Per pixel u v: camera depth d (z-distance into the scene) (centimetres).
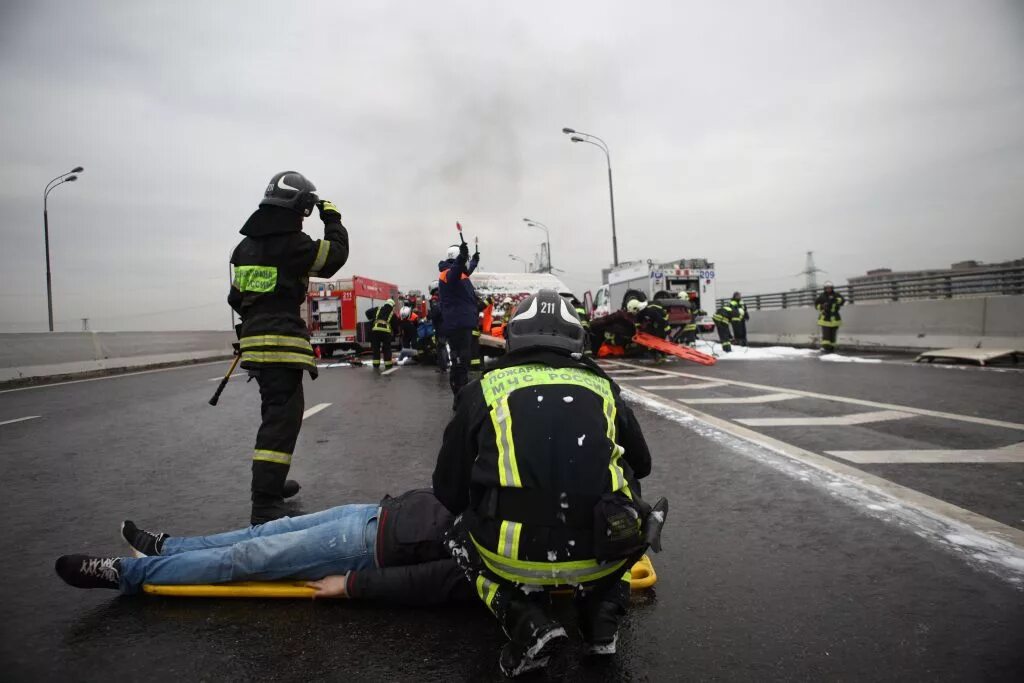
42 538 344
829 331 1638
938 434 565
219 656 223
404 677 210
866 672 204
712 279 2239
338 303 2105
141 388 1172
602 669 211
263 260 355
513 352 230
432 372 1413
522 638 193
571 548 195
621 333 1616
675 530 337
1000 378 965
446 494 228
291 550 261
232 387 1151
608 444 205
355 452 546
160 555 273
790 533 328
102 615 253
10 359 1316
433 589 251
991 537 315
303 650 227
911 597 255
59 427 717
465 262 759
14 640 233
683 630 235
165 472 490
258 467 346
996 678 199
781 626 236
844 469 450
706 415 695
